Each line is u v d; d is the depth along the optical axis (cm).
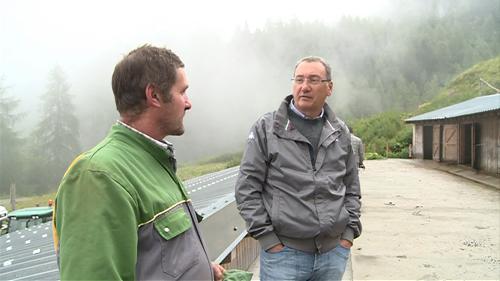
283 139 261
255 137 268
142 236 134
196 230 161
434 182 1526
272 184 261
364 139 3972
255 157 264
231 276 184
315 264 258
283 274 254
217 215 379
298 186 254
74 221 122
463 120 1962
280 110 268
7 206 4150
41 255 404
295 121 268
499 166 1645
